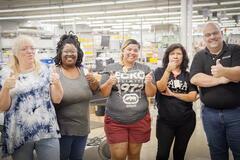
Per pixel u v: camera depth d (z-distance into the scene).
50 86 2.04
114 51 10.06
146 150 4.02
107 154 3.51
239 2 10.52
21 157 1.97
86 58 8.43
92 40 9.36
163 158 2.90
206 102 2.32
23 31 9.84
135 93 2.49
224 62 2.26
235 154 2.30
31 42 2.00
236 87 2.20
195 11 12.23
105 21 16.77
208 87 2.29
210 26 2.27
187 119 2.80
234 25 16.22
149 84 2.46
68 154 2.42
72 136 2.36
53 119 2.02
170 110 2.75
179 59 2.74
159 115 2.84
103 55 9.38
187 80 2.75
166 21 16.38
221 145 2.36
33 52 2.00
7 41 9.66
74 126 2.34
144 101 2.54
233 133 2.25
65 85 2.29
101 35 10.04
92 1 11.00
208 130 2.37
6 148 1.98
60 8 12.39
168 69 2.67
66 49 2.32
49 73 2.06
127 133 2.54
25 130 1.92
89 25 17.44
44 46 9.23
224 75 2.09
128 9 12.60
